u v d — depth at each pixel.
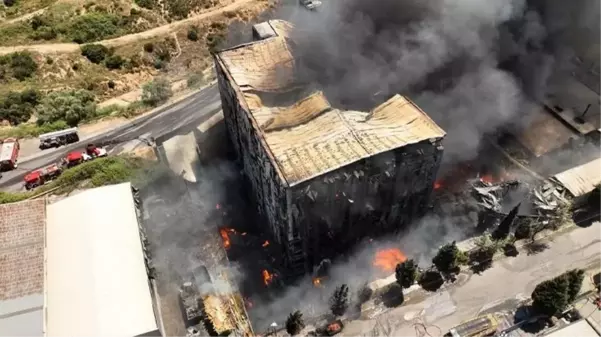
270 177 41.09
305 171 38.53
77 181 51.81
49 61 71.62
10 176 53.34
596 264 45.28
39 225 41.94
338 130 41.91
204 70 73.50
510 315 41.78
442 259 43.16
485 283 44.12
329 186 39.34
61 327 36.75
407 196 44.47
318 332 41.03
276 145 41.06
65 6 85.00
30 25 80.25
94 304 37.91
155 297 41.12
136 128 59.97
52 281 39.28
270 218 46.12
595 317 41.41
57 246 41.41
